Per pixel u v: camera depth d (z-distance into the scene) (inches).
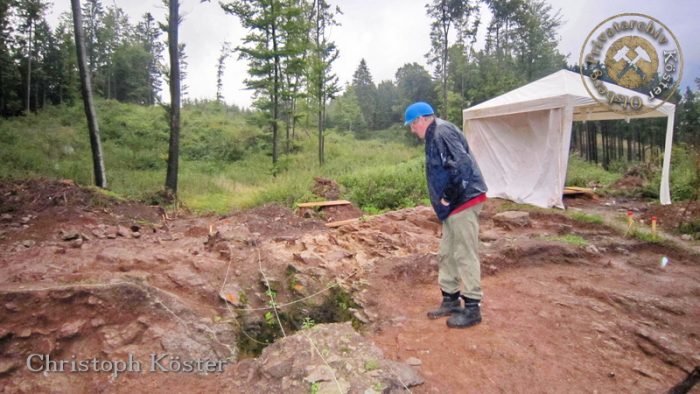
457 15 935.7
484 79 1090.7
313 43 684.1
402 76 2236.7
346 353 98.0
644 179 422.3
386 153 896.3
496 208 309.4
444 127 114.1
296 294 153.9
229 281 154.7
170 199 369.4
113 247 188.1
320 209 335.3
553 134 307.7
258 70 594.2
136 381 100.8
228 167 711.7
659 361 104.9
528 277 166.9
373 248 199.3
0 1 995.3
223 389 96.5
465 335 116.9
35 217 234.8
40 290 117.0
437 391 91.7
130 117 959.0
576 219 262.1
